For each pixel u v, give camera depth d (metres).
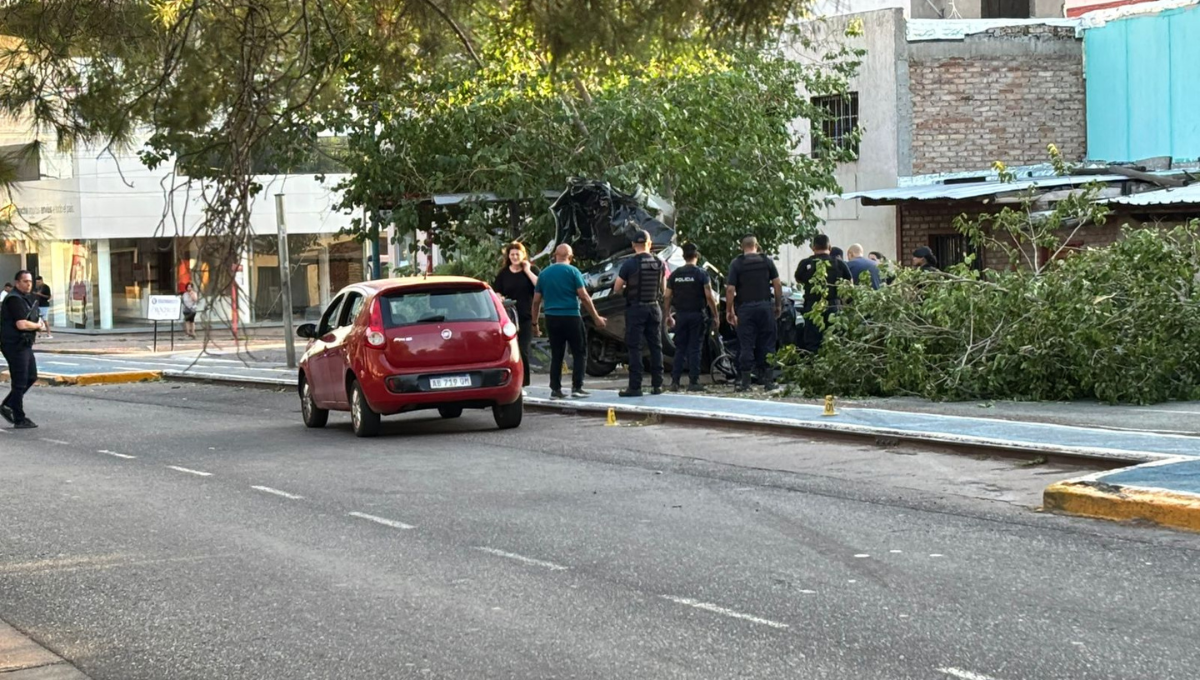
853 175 30.80
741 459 12.52
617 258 22.03
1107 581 7.25
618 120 23.44
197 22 10.13
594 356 21.92
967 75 29.98
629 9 9.59
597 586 7.57
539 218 24.55
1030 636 6.21
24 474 13.52
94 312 54.09
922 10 35.53
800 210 26.83
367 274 53.03
